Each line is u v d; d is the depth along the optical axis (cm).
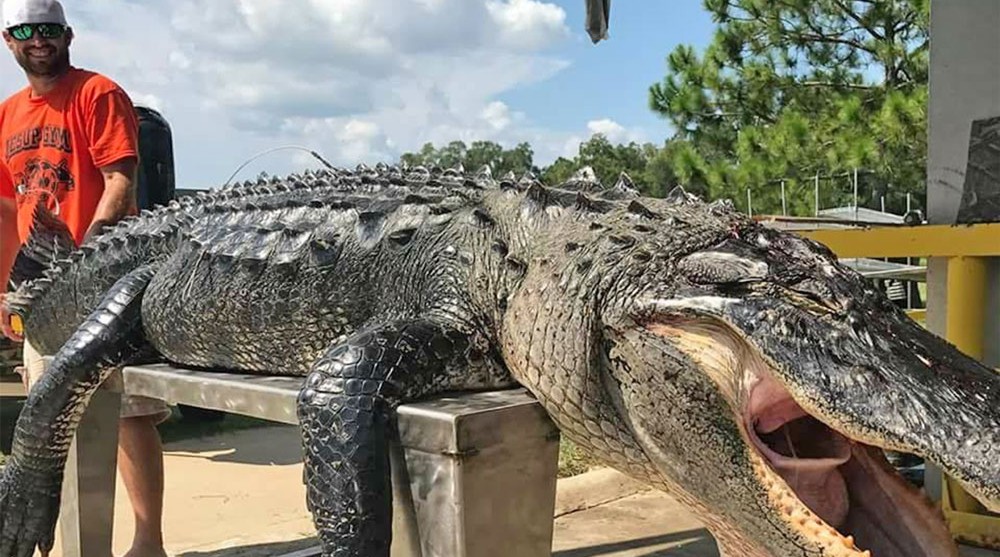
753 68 1255
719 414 124
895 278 498
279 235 189
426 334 153
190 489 372
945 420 107
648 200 157
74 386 208
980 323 243
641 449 139
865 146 1059
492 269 162
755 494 121
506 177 181
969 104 262
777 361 118
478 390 161
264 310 187
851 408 112
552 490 151
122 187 292
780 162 1159
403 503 146
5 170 321
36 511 215
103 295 234
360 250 179
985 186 260
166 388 198
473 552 139
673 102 1312
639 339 132
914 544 120
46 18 292
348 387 145
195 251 204
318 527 141
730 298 125
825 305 122
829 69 1250
